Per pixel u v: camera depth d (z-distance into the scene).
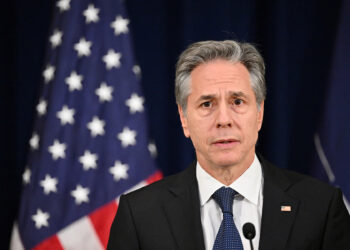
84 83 8.66
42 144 8.56
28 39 10.12
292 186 5.08
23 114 10.11
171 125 10.16
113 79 8.74
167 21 10.23
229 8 9.88
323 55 9.91
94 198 8.48
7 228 10.09
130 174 8.56
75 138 8.56
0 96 10.10
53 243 8.34
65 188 8.46
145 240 4.95
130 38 8.93
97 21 8.84
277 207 4.84
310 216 4.80
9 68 10.19
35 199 8.47
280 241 4.63
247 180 4.95
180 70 4.98
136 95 8.77
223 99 4.63
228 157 4.61
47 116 8.60
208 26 9.91
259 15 10.08
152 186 5.49
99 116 8.66
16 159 10.11
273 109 9.77
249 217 4.87
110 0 8.92
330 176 8.58
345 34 8.67
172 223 4.96
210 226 4.88
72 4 8.84
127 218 5.15
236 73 4.71
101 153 8.59
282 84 9.73
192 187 5.15
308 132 9.98
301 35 10.00
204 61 4.80
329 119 8.68
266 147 9.93
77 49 8.73
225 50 4.78
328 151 8.64
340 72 8.65
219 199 4.86
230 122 4.58
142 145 8.66
